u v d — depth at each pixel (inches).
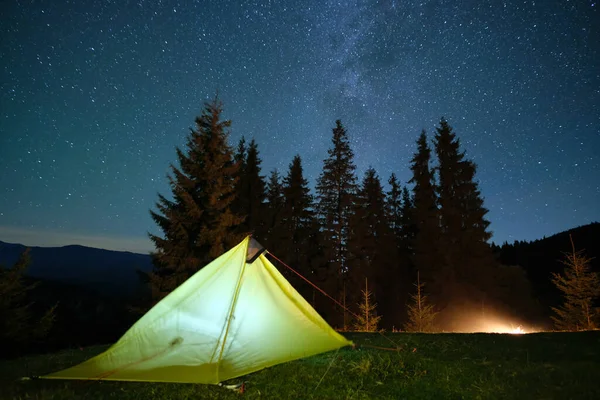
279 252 1109.7
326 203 1176.8
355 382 209.5
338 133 1226.6
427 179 1186.6
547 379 213.6
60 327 855.1
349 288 1079.6
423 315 781.3
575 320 767.1
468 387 203.3
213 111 784.9
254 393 190.9
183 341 231.1
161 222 735.1
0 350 626.8
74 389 195.8
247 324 244.7
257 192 1125.7
